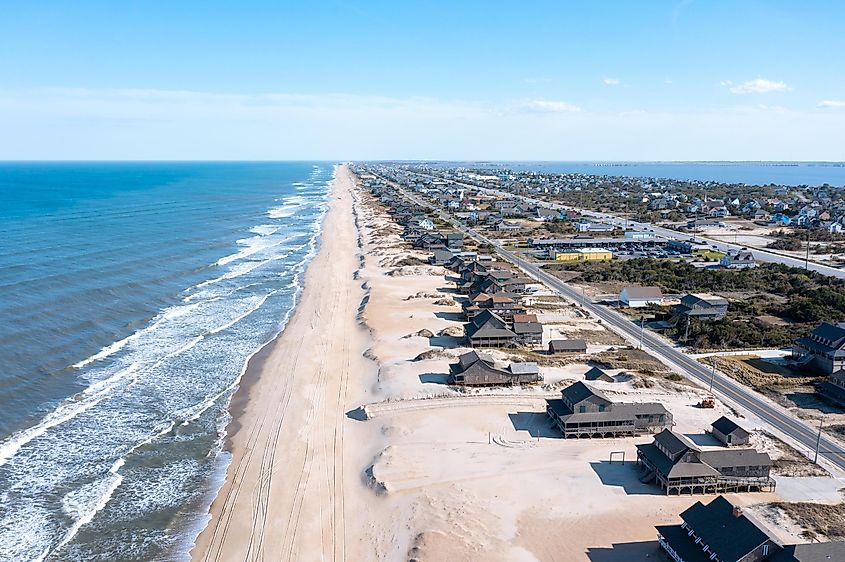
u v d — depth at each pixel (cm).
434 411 7194
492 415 7100
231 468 6134
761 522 5053
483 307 11025
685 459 5609
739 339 9606
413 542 4922
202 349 9475
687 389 7744
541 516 5238
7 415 7062
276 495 5669
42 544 4991
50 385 7912
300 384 8175
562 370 8481
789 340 9500
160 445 6581
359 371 8656
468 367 7844
